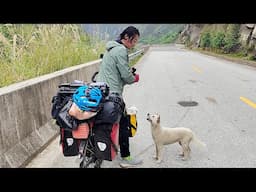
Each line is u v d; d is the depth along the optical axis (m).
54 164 4.36
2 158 3.83
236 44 35.97
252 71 17.56
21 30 8.27
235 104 8.27
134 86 11.49
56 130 5.69
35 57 7.60
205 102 8.53
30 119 4.78
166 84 12.02
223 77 14.44
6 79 5.68
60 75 6.43
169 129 4.38
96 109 3.11
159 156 4.43
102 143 3.30
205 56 36.12
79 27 11.56
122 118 4.18
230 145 5.11
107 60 4.13
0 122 3.85
